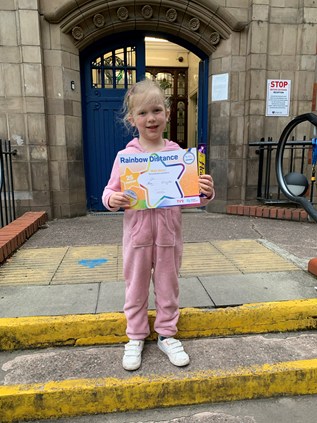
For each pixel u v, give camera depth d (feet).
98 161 18.10
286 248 12.00
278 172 11.04
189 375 6.36
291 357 6.93
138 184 6.26
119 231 14.48
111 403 6.15
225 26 16.47
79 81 16.88
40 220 15.17
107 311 7.69
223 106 17.20
